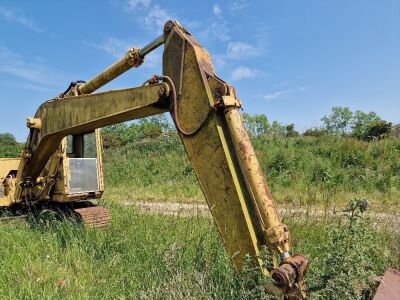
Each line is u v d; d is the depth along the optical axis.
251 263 3.39
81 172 7.43
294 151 18.92
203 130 3.77
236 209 3.50
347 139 19.94
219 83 3.69
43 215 6.91
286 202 11.66
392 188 13.64
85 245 5.61
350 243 3.54
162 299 3.88
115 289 4.30
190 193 14.68
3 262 4.81
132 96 4.61
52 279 4.40
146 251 5.11
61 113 6.04
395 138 20.83
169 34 4.27
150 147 26.02
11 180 7.68
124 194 15.16
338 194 12.54
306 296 3.14
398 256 4.94
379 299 3.20
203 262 4.46
